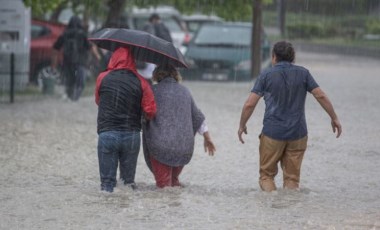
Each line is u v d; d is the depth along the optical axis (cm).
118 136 2077
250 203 2028
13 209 1956
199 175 2498
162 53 2070
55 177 2406
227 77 5738
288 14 12206
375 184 2364
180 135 2128
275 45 2122
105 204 1998
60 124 3519
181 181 2378
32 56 5109
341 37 11338
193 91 5059
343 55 9250
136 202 2020
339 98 4803
